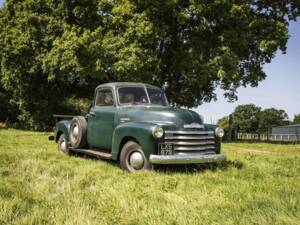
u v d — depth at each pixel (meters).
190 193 5.77
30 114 31.31
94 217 4.53
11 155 9.77
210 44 23.94
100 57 22.73
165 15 24.41
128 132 8.08
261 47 23.67
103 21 25.02
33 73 28.59
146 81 22.70
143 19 22.72
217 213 4.63
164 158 7.54
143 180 6.72
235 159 10.12
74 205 4.97
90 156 10.62
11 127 32.81
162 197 5.50
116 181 6.62
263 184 6.47
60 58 23.69
